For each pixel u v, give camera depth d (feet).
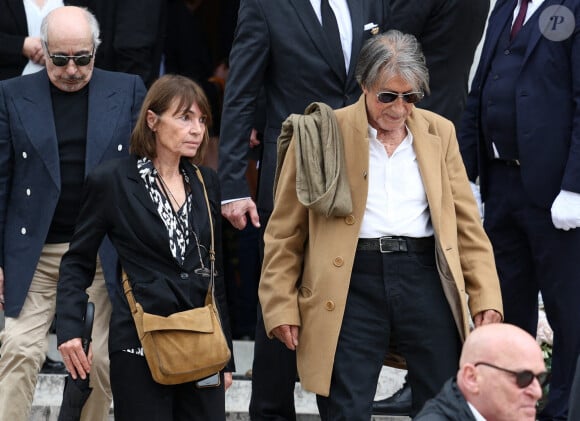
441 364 33.37
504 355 25.81
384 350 33.60
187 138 32.91
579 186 37.83
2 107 37.63
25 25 44.39
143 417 32.27
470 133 40.91
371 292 33.37
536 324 41.11
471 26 40.73
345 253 33.17
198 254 32.78
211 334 32.27
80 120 37.78
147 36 46.57
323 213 32.94
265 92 39.88
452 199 33.86
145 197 32.65
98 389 37.47
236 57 39.17
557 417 39.24
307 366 33.53
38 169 37.37
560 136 38.65
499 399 25.86
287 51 38.75
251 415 39.11
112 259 36.96
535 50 38.88
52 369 46.47
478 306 33.63
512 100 39.32
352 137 33.53
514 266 40.47
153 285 32.14
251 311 51.72
